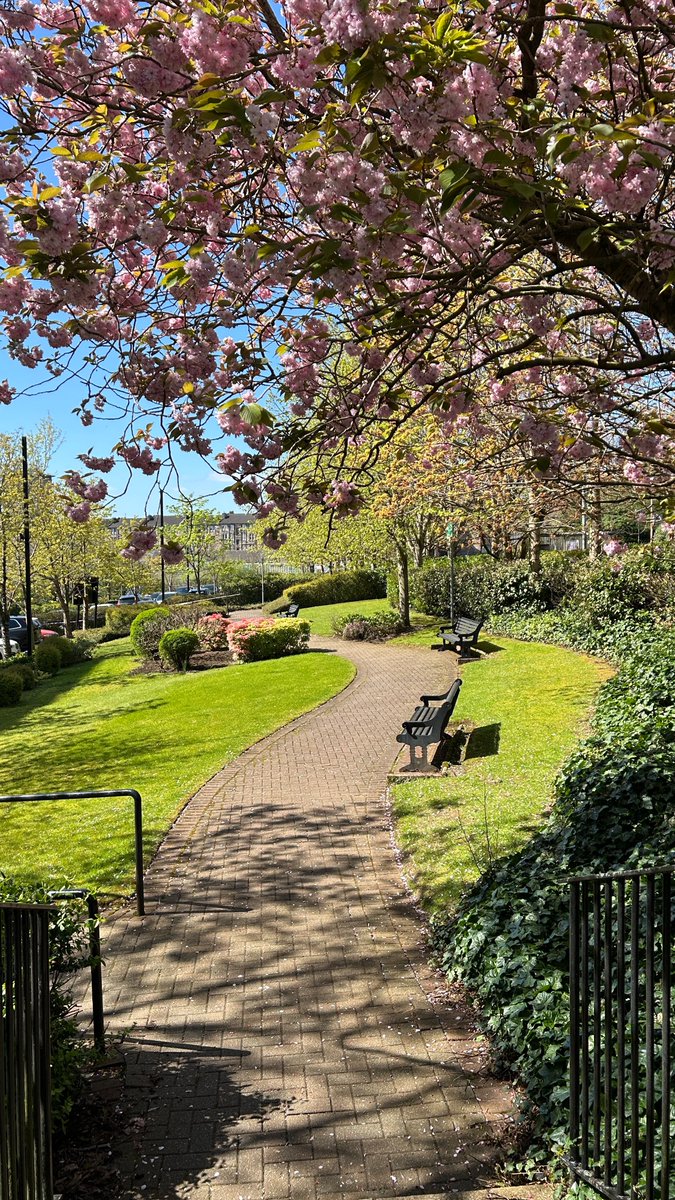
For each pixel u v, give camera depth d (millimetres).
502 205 2758
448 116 2492
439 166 2805
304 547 26234
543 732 9805
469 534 14508
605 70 3213
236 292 3221
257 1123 3561
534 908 4512
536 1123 3328
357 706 13750
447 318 3428
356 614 25750
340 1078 3863
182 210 2988
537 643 17297
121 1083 3871
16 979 2762
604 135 2164
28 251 2652
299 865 6754
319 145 2605
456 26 2979
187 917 5852
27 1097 2814
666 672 9805
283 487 3564
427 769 8969
